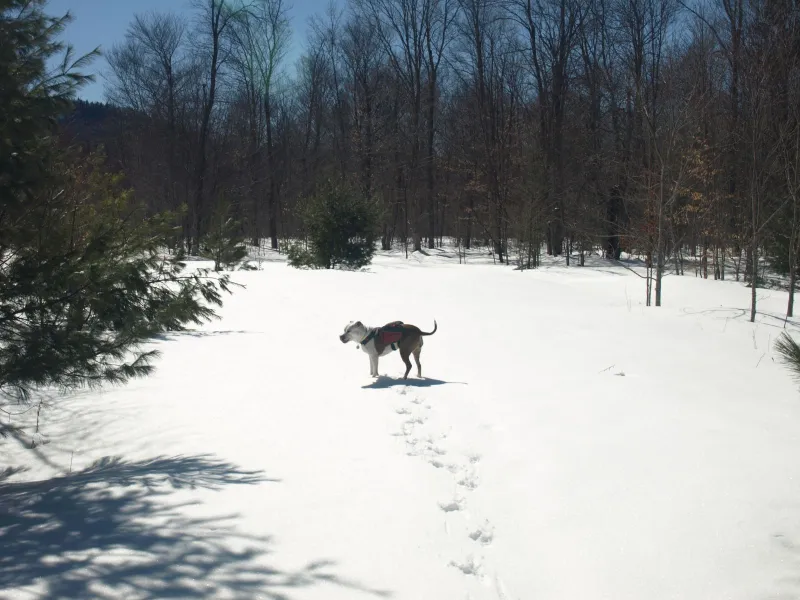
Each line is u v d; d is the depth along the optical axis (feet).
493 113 136.87
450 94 167.84
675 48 102.27
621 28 112.98
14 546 12.95
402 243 161.27
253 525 14.38
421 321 47.73
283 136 164.55
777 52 58.54
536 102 138.41
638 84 71.26
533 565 13.92
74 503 15.58
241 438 21.52
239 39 136.36
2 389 20.17
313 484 17.26
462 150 150.92
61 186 19.17
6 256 17.97
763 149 62.80
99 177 22.22
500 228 124.26
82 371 19.01
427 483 17.70
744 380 29.91
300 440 21.24
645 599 12.68
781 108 60.80
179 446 20.95
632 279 76.59
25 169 17.07
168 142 133.59
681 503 16.35
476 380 30.25
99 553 12.58
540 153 111.75
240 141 154.20
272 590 11.53
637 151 110.83
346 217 92.89
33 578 11.41
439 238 168.86
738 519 15.44
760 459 19.01
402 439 21.43
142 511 15.01
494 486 17.99
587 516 15.98
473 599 12.35
